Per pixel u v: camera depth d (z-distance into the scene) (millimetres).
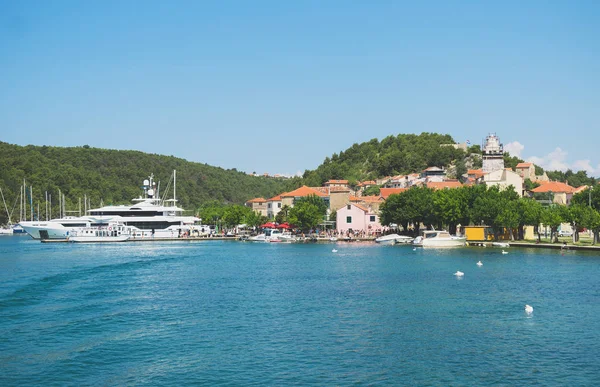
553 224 148750
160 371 41344
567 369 41531
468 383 38750
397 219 181250
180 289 77312
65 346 47656
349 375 40312
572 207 145375
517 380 39312
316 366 42219
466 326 54094
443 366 42188
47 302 66875
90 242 199750
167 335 51031
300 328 53469
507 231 170250
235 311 61594
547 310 61219
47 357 44656
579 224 143125
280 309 62500
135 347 47250
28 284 81125
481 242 161250
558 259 115750
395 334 51125
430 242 159250
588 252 130625
